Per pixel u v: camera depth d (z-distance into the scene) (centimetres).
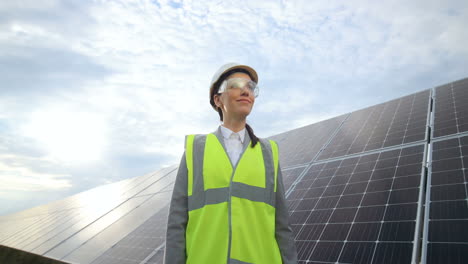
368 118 1021
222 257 183
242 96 224
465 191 455
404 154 656
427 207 463
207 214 195
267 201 209
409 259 390
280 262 201
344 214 554
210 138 226
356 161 742
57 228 1566
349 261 443
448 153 578
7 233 2180
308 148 1018
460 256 358
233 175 203
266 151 230
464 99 767
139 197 1412
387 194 544
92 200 1942
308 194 698
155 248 772
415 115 835
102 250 973
